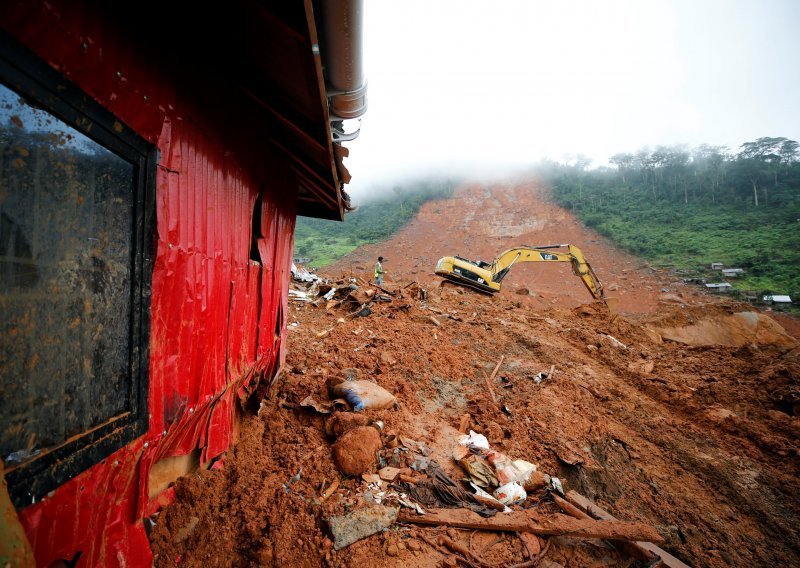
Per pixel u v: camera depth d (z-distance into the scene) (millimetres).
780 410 8883
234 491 3879
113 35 1821
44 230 1446
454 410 7129
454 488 4809
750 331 15961
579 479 5703
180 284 2658
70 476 1654
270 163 4691
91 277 1726
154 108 2199
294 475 4359
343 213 7133
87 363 1727
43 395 1477
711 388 9633
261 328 4703
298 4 1792
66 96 1503
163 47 2277
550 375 8852
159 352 2455
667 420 8188
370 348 8672
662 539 4289
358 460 4645
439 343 9867
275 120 3959
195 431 3301
